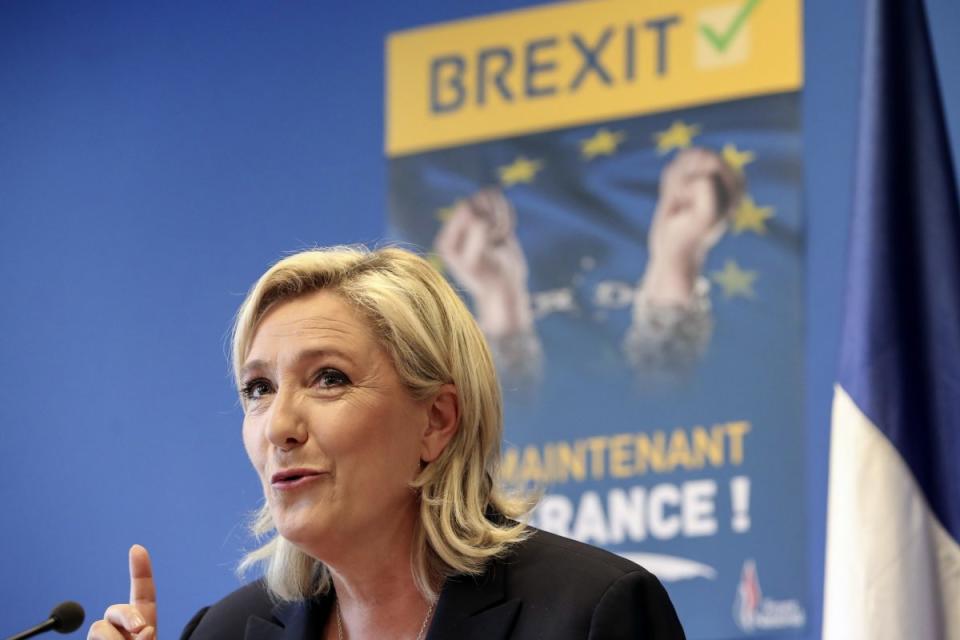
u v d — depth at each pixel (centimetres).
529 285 561
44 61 680
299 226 618
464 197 582
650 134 554
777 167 531
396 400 260
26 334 657
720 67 548
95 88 670
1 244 669
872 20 402
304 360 257
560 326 553
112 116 663
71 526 629
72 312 651
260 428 257
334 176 615
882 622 349
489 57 592
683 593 514
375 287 263
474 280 572
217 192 638
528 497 279
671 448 527
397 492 260
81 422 638
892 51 400
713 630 507
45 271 659
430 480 263
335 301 263
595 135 563
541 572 260
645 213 548
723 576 510
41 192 668
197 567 603
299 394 256
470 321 273
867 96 396
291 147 628
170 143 651
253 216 629
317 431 254
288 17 640
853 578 354
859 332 375
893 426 364
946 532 357
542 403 550
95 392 639
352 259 270
